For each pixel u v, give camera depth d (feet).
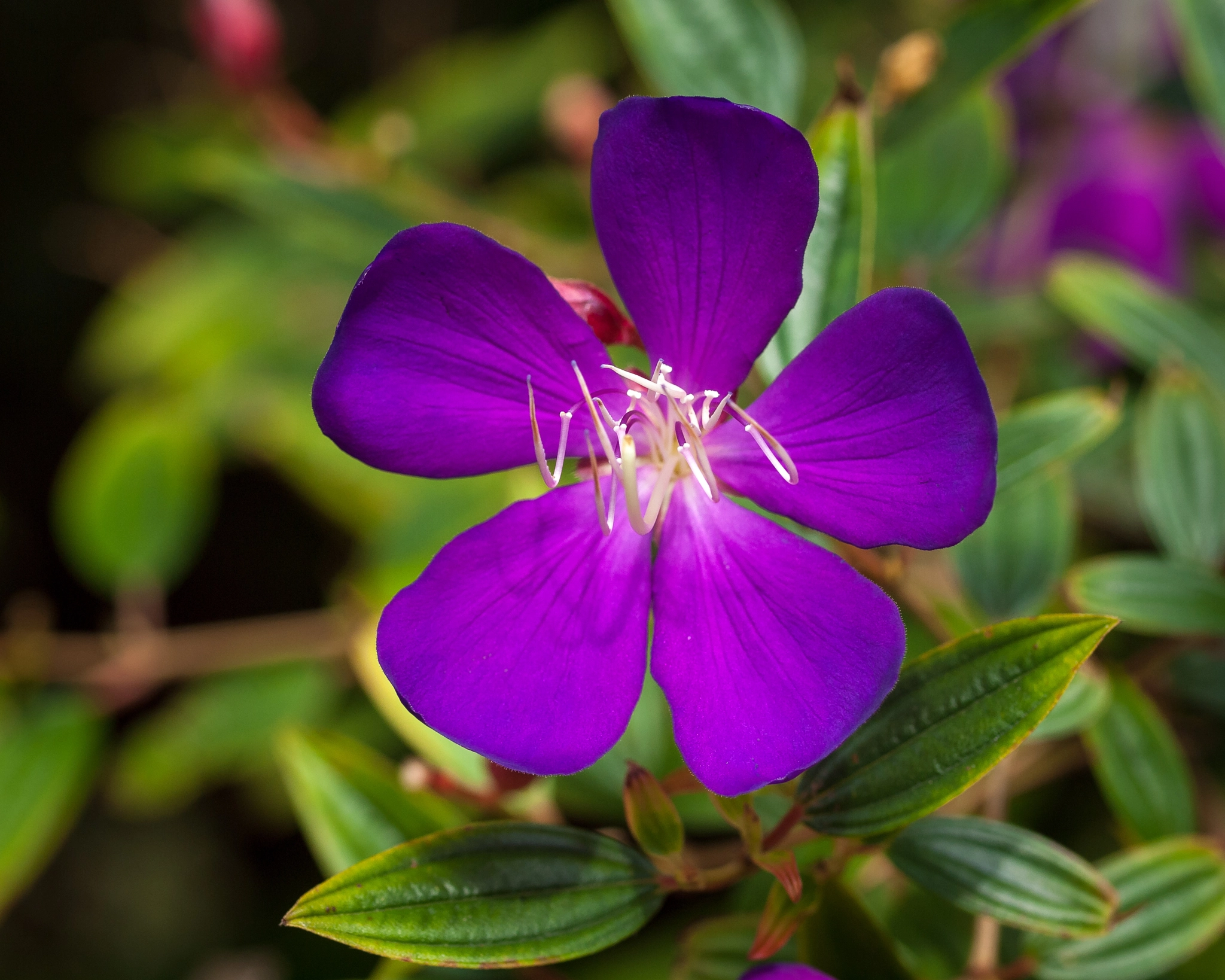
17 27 3.14
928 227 1.55
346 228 1.64
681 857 1.25
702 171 1.22
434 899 1.23
